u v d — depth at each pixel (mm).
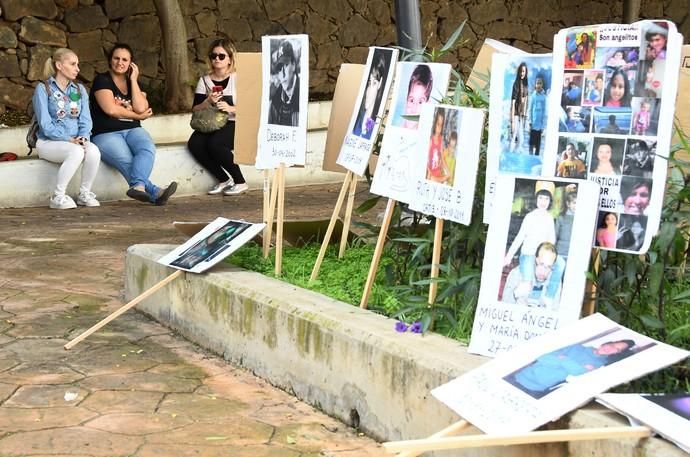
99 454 3912
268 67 5746
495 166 4121
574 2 15695
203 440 4074
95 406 4445
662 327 3840
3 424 4211
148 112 10586
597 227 3762
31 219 9375
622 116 3695
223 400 4582
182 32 12352
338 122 5910
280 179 5578
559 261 3748
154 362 5129
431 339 4137
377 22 14289
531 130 4000
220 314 5242
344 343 4320
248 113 6109
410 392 3947
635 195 3670
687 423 3033
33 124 10242
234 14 13336
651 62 3611
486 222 4168
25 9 11961
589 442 3186
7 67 11922
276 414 4426
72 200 10125
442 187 4344
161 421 4277
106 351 5289
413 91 4840
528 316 3797
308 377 4562
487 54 5336
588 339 3568
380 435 4125
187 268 5523
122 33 12547
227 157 11031
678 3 16609
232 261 5902
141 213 9789
